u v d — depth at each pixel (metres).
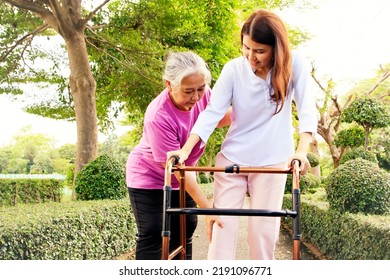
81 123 8.98
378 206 4.61
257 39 2.15
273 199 2.42
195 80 2.23
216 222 2.40
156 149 2.47
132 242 5.73
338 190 4.80
